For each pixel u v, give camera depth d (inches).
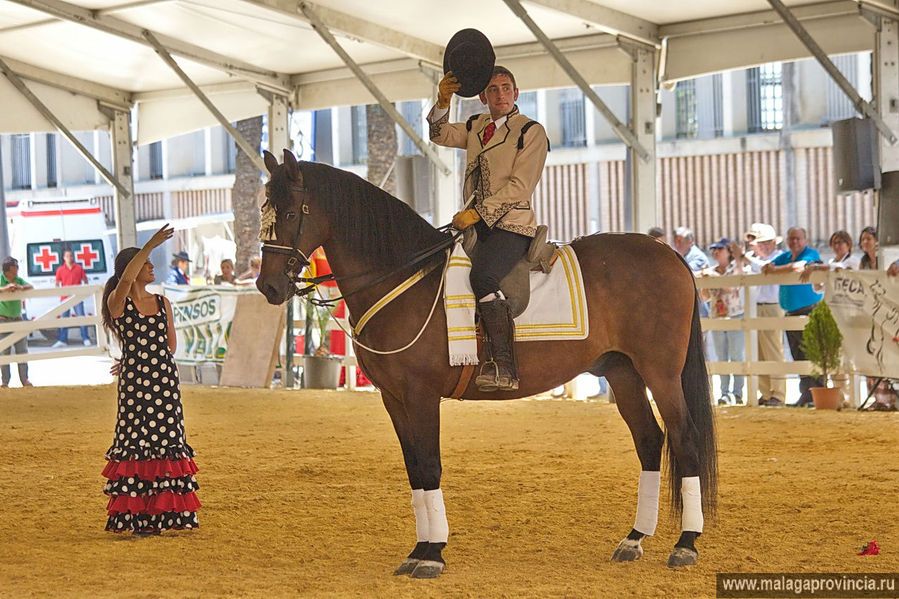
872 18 607.2
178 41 778.8
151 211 1501.0
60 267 1160.8
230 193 1454.2
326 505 322.0
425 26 727.7
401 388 246.1
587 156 1240.8
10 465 414.9
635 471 371.9
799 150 1138.7
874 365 541.6
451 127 264.4
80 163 1534.2
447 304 245.4
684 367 257.9
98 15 725.3
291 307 767.1
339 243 248.4
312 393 707.4
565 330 249.1
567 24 705.6
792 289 596.1
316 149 1378.0
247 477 375.6
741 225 1167.0
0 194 1184.8
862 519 283.1
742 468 372.8
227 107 889.5
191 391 725.3
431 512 240.7
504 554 256.2
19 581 233.8
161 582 231.0
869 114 594.9
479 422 536.7
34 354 791.7
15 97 848.9
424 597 215.6
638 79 706.8
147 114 921.5
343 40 763.4
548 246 255.6
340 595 217.9
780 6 591.2
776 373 585.0
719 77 1179.3
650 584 224.2
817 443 430.3
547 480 356.2
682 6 657.6
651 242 263.0
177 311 816.9
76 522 304.3
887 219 592.1
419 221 255.6
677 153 1196.5
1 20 748.6
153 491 281.9
